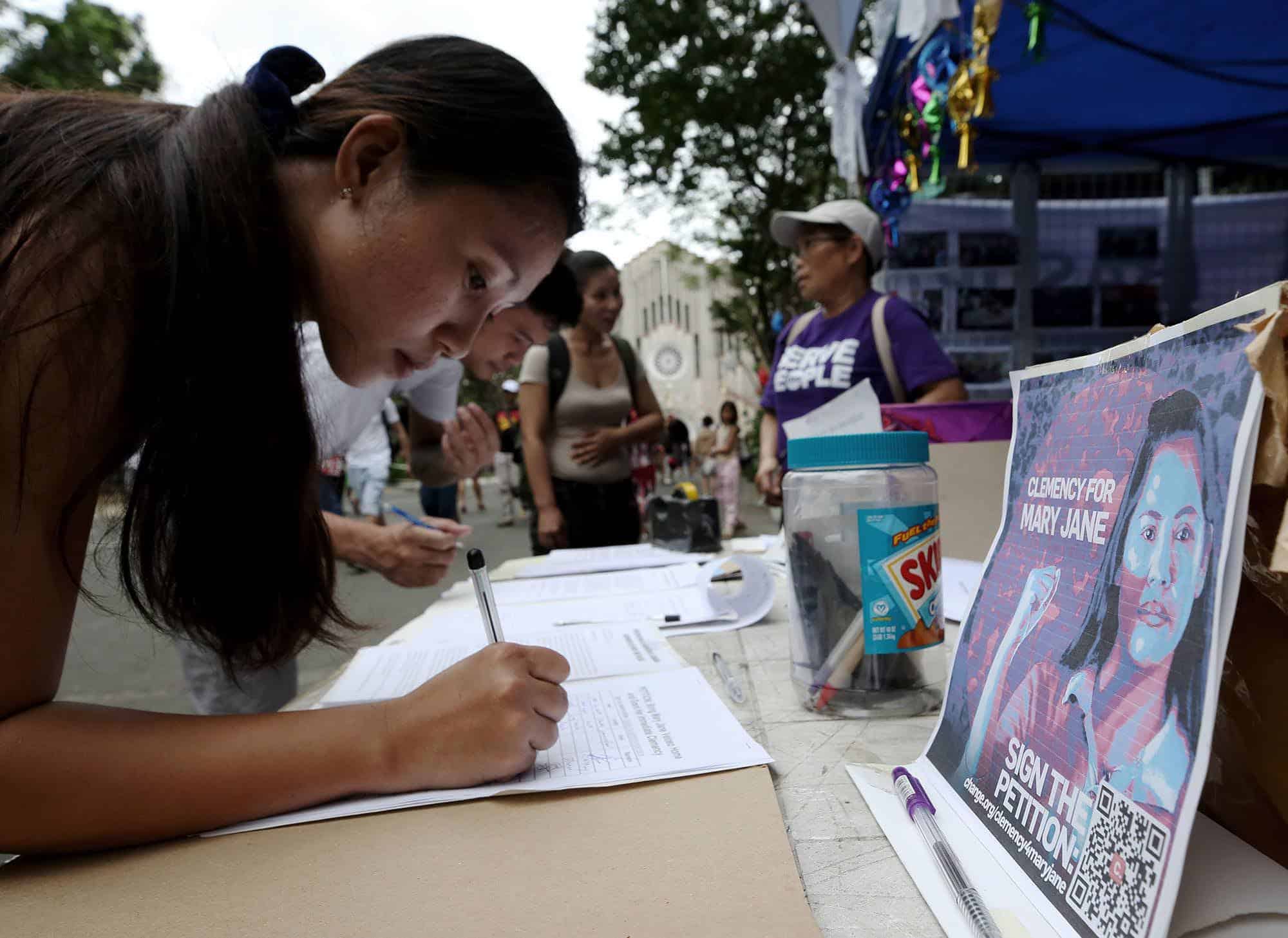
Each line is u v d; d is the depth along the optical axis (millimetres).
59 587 553
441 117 694
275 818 585
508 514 9250
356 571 5465
